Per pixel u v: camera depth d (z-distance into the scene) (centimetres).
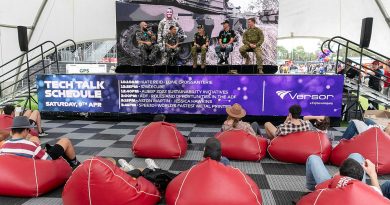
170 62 1003
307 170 305
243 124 452
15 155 307
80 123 726
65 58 1448
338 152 395
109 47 1484
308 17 1027
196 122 743
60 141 364
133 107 731
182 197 241
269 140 472
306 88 668
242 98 692
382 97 730
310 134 409
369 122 491
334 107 666
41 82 750
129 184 255
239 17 1004
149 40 1007
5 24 982
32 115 563
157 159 435
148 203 270
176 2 1007
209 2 1004
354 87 737
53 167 317
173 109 720
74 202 247
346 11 993
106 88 731
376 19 971
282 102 679
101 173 243
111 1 1052
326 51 1238
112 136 584
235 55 1014
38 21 1047
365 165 259
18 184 296
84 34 1083
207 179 242
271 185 338
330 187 221
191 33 1018
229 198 236
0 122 466
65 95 747
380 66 873
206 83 699
